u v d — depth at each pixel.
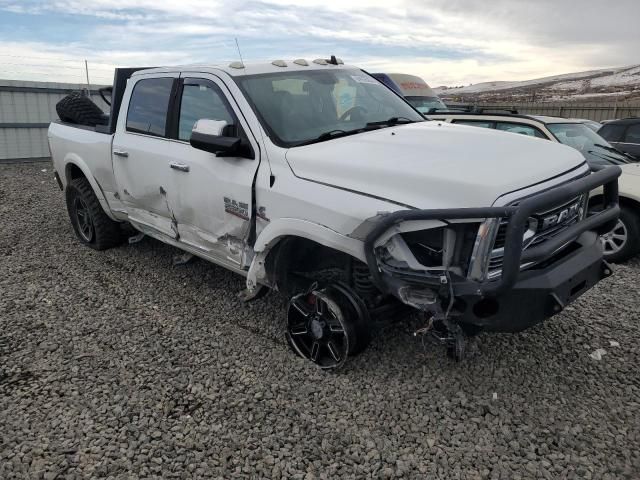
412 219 2.88
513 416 3.17
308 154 3.59
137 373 3.65
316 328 3.65
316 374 3.62
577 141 7.00
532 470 2.74
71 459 2.85
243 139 3.94
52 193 9.91
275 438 3.00
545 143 3.71
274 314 4.54
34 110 14.06
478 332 3.05
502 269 2.78
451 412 3.21
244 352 3.92
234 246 4.09
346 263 3.53
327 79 4.60
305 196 3.42
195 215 4.38
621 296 4.87
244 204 3.85
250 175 3.81
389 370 3.64
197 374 3.63
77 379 3.58
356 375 3.59
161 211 4.83
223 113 4.15
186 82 4.57
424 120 4.70
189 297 4.90
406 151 3.41
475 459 2.83
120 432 3.06
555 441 2.95
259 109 3.95
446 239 2.91
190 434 3.04
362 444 2.95
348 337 3.40
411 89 13.23
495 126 7.69
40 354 3.90
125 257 6.03
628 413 3.17
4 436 3.03
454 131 3.93
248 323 4.38
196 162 4.25
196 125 4.02
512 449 2.90
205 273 5.48
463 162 3.15
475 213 2.77
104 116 6.50
